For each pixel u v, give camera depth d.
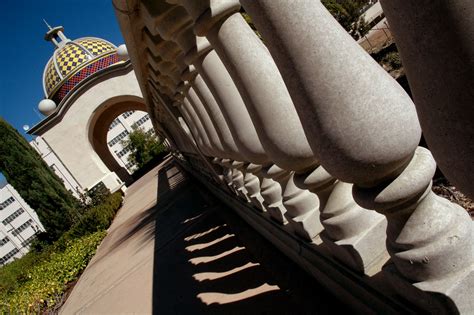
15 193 52.34
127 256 8.82
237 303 3.19
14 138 22.41
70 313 7.42
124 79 29.02
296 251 2.73
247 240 4.47
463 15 0.72
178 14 2.42
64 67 35.28
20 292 10.68
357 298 1.92
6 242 51.72
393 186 1.25
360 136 1.17
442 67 0.79
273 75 1.78
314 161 1.86
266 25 1.24
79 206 24.56
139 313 4.58
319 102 1.20
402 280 1.44
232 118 2.42
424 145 3.59
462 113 0.81
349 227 1.83
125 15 3.07
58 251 15.84
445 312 1.32
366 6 18.17
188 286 4.36
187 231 6.98
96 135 34.66
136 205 18.34
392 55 8.55
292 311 2.62
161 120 13.00
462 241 1.29
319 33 1.17
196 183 11.52
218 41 1.86
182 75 3.18
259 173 3.13
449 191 2.83
